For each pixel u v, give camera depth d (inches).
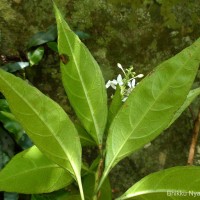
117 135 13.7
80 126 16.5
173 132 29.2
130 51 29.2
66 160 13.5
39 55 27.6
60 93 28.1
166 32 29.8
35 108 12.7
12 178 13.8
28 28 28.2
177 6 30.0
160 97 13.1
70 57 14.3
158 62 29.6
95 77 14.4
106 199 16.6
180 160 29.2
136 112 13.4
